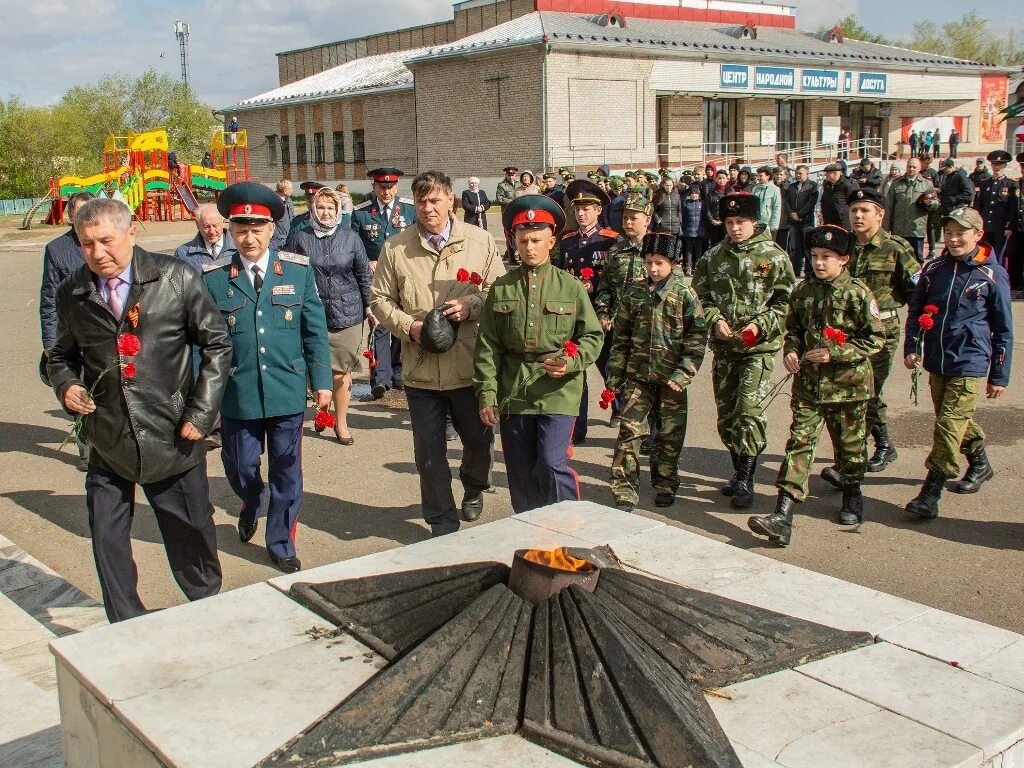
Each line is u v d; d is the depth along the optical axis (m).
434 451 5.27
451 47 34.69
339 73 47.16
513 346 4.92
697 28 38.88
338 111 42.19
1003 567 5.01
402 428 8.13
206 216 6.29
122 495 4.09
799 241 16.19
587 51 32.12
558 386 4.91
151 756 2.42
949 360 5.64
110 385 3.90
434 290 5.29
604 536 3.75
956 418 5.62
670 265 5.73
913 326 5.82
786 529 5.26
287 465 5.14
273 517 5.18
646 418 5.85
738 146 37.44
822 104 39.62
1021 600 4.61
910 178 14.66
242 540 5.63
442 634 2.74
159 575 5.21
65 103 57.34
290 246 7.41
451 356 5.20
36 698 3.67
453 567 3.20
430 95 35.81
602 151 33.00
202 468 4.19
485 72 33.53
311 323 5.16
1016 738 2.39
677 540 3.72
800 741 2.36
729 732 2.40
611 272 7.09
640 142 33.75
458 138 35.06
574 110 32.25
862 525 5.67
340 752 2.30
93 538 4.01
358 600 3.11
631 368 5.89
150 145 37.03
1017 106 26.73
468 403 5.32
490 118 33.72
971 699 2.55
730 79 35.31
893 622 3.01
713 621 2.90
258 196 4.94
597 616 2.74
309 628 3.00
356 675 2.70
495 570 3.14
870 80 39.34
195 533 4.22
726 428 6.16
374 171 9.02
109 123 57.50
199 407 4.03
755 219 5.94
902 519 5.75
